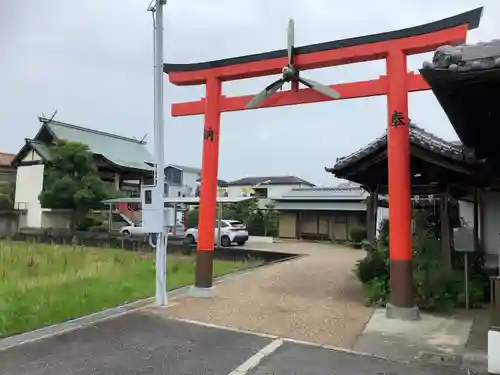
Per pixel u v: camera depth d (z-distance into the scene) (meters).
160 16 7.81
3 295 8.15
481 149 5.92
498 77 3.54
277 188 38.44
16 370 4.49
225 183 43.94
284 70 7.79
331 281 10.77
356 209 27.78
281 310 7.45
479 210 10.02
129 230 25.73
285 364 4.82
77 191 27.66
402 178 7.05
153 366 4.69
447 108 4.35
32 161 32.06
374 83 7.41
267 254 17.73
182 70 9.05
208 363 4.81
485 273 8.79
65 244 22.17
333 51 7.66
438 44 6.86
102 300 8.01
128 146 39.00
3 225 29.80
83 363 4.74
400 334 6.03
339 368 4.72
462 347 5.45
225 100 8.75
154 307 7.51
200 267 8.71
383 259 8.83
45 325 6.26
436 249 8.34
